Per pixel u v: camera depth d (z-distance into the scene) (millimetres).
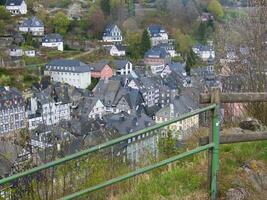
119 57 88812
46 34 93125
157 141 8773
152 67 83312
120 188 6863
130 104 54000
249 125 7969
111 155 7887
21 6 105375
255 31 9938
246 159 6688
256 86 9859
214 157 5824
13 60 75500
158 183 6457
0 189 6668
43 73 73812
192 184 6203
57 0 116062
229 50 11773
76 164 7359
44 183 6879
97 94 56250
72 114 35969
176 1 110312
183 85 61844
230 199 5836
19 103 44281
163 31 100000
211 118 5758
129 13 109625
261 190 6133
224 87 10625
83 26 100438
